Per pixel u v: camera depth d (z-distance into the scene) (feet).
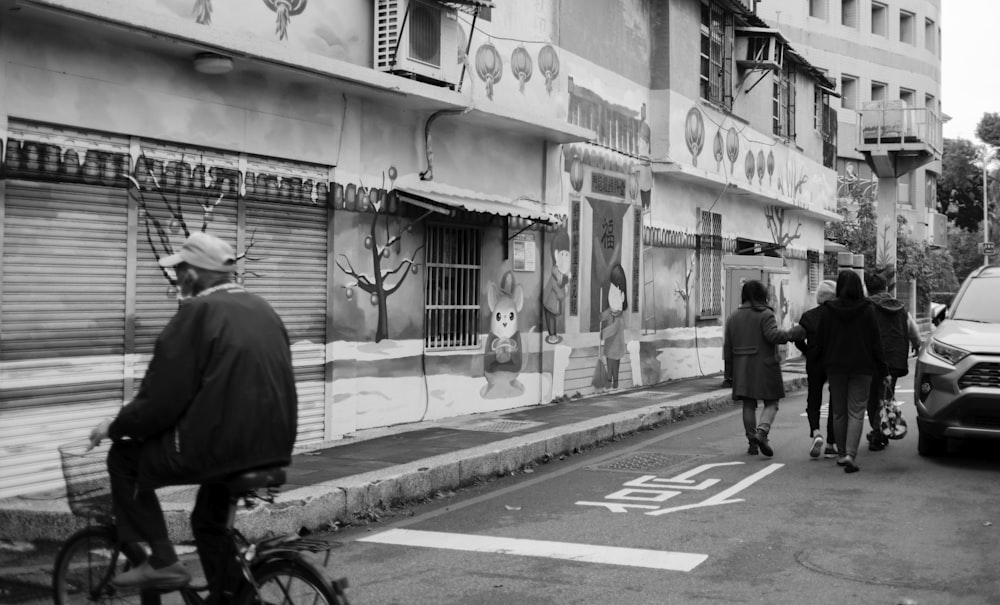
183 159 28.22
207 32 26.35
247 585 13.08
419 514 25.00
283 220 31.78
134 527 13.38
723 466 31.91
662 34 58.08
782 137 80.18
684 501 26.16
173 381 12.44
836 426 30.96
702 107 63.16
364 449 31.04
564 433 35.04
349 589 18.01
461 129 40.42
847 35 144.66
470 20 40.14
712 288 68.64
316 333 33.22
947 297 151.12
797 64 83.35
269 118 30.91
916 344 36.42
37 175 24.29
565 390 48.24
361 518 24.22
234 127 29.66
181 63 27.89
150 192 27.22
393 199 36.42
